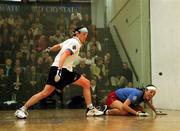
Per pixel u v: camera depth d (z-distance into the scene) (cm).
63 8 1252
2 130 450
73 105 1184
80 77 735
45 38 1234
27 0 1234
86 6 1254
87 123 554
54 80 701
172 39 1109
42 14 1240
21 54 1219
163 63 1127
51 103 1170
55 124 545
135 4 1213
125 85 1225
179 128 459
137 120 622
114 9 1241
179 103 1071
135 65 1210
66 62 704
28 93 1204
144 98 774
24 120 655
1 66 1203
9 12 1226
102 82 1226
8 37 1219
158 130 429
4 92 1193
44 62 1218
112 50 1240
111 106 788
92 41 1238
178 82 1081
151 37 1161
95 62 1232
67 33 1246
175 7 1105
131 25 1222
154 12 1155
